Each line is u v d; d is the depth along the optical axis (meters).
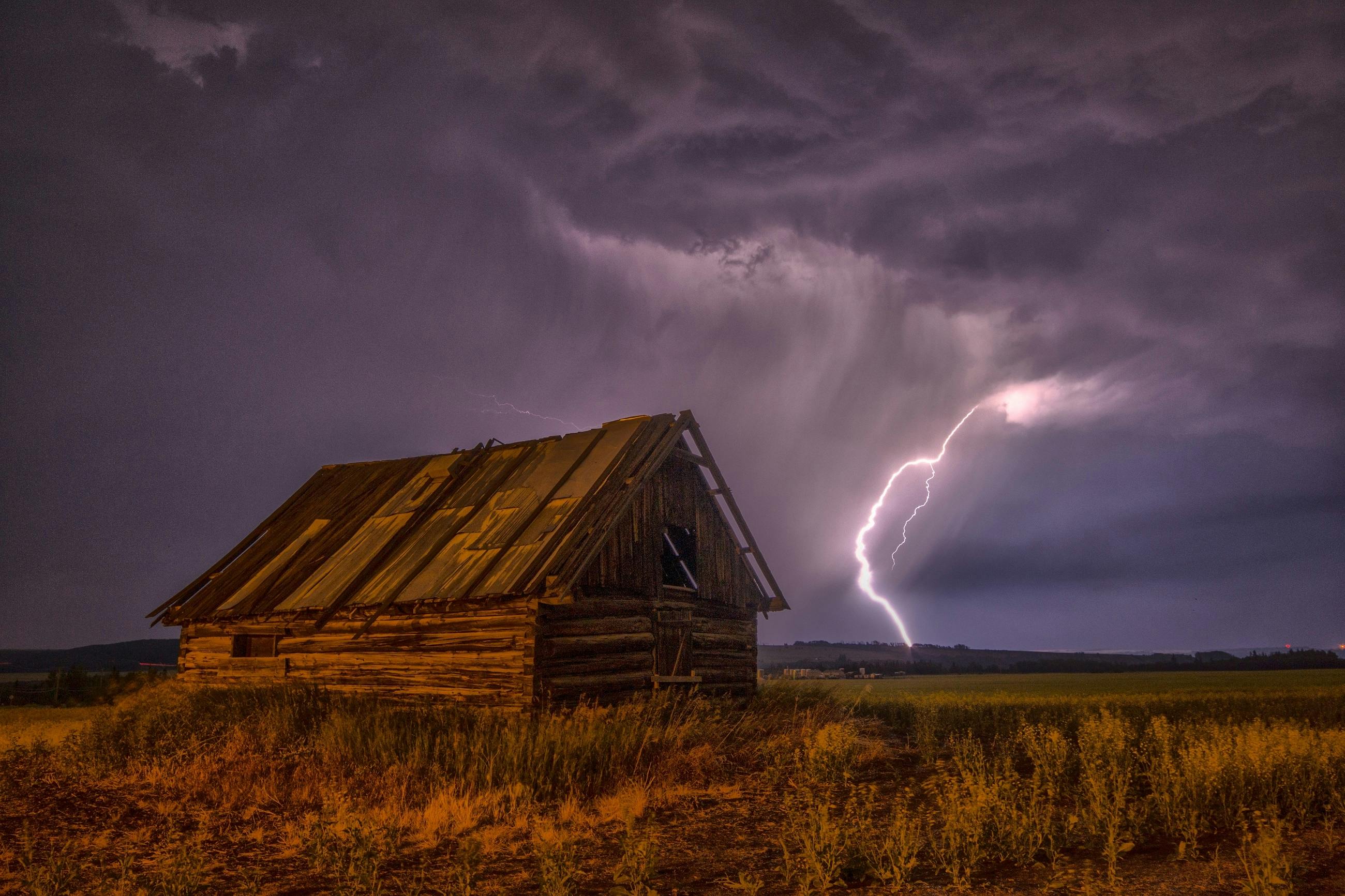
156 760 12.55
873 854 7.61
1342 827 8.55
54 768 13.02
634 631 17.91
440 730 13.38
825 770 13.20
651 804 10.98
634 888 6.85
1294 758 10.05
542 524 17.67
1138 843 8.22
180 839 9.09
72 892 7.14
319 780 11.34
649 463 19.19
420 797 10.58
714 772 13.16
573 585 16.20
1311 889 6.46
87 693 40.44
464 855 7.42
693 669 19.59
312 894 7.26
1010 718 22.92
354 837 7.88
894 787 12.59
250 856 8.52
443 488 21.05
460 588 16.42
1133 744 14.84
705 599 20.64
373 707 15.12
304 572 19.80
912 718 23.39
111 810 10.38
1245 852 7.22
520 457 21.12
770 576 22.81
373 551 19.48
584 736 12.62
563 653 16.12
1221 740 11.23
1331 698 31.11
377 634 17.62
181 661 20.72
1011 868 7.45
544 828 9.38
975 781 9.50
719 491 21.72
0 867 7.93
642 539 18.70
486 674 16.06
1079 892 6.62
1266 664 121.19
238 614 19.20
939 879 7.13
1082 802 10.10
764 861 8.20
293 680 18.09
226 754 12.30
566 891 6.80
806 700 21.67
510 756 11.48
